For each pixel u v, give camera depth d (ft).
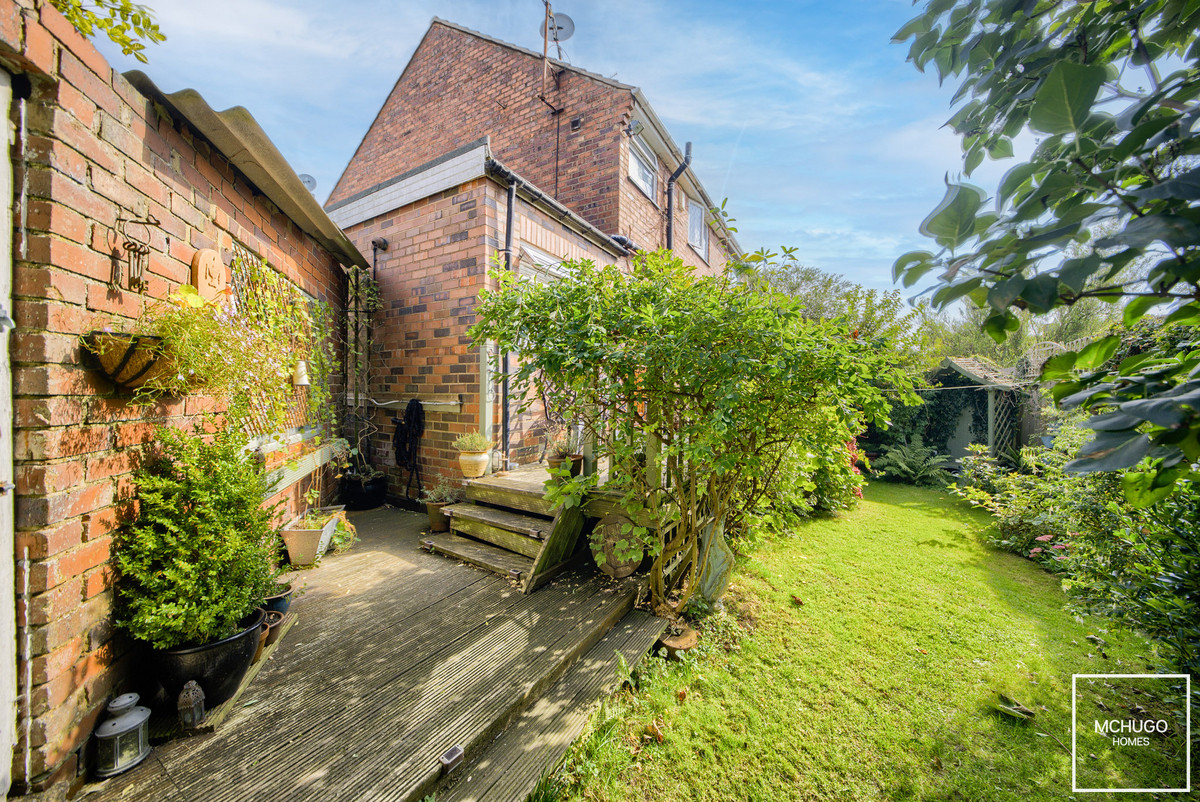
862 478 19.95
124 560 5.87
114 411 5.94
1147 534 8.06
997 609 11.94
